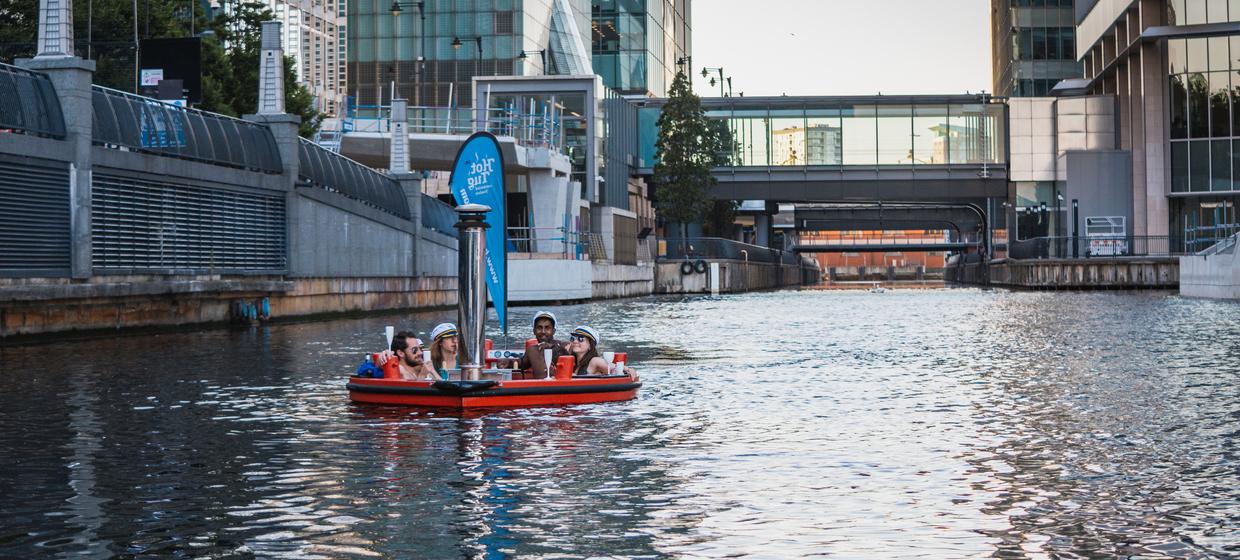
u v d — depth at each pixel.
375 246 58.28
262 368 27.47
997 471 14.37
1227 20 99.25
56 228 37.00
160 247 42.19
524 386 20.08
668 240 114.62
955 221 175.88
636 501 12.81
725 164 114.00
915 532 11.48
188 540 11.22
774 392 22.56
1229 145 101.12
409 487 13.54
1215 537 11.21
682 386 23.67
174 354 31.31
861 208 173.00
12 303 35.12
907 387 23.41
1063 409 19.81
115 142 39.84
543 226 82.94
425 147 80.75
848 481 13.83
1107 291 92.50
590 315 58.03
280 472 14.45
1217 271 70.56
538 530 11.59
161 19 65.75
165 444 16.53
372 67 117.81
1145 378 24.56
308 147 53.00
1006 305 66.62
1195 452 15.55
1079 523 11.78
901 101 112.62
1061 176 111.69
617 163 103.12
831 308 66.31
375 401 20.64
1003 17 158.12
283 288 47.62
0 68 35.66
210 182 44.78
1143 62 105.25
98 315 38.88
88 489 13.47
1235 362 28.16
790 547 10.97
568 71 124.56
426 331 42.75
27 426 18.28
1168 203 104.94
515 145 78.75
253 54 74.69
